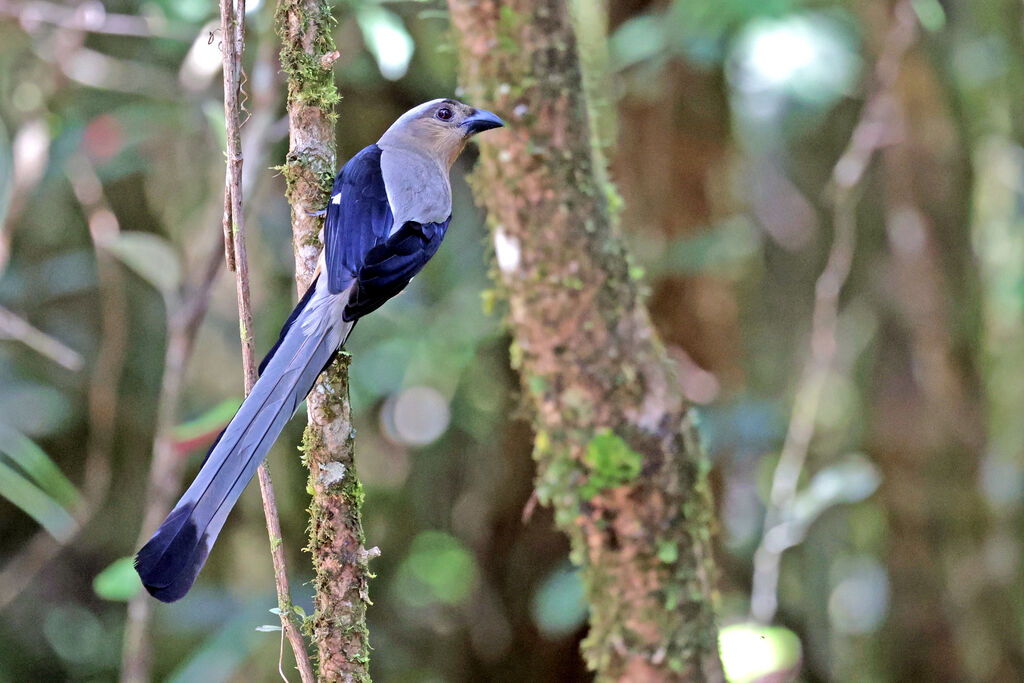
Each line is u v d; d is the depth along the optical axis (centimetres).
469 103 655
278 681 1147
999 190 1343
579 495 632
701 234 1105
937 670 1170
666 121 1089
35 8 987
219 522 469
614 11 1088
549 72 616
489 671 1152
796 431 1026
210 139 1126
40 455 857
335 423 525
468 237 1188
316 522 519
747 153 1228
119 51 1212
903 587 1180
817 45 1011
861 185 1137
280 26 549
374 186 603
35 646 1303
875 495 1209
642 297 657
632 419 624
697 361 1119
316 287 542
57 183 1220
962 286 1164
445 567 1234
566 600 975
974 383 1175
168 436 851
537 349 637
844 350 1241
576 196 620
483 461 1227
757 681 866
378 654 1255
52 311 1277
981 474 1169
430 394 1286
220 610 1082
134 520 1308
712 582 648
